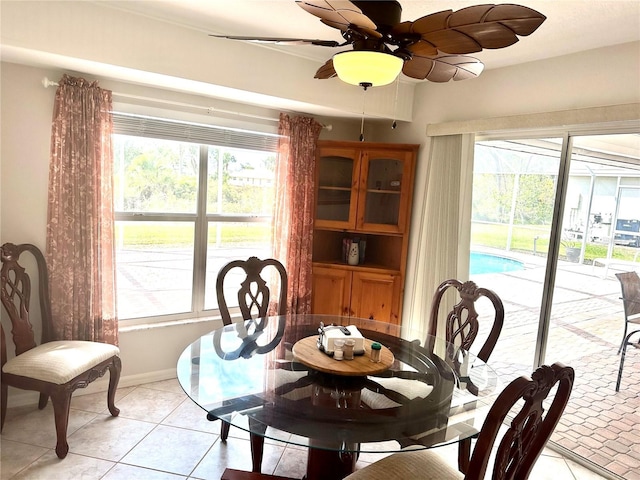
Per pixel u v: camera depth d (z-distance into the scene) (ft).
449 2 6.48
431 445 4.46
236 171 10.93
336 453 5.83
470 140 9.97
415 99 11.26
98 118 8.38
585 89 7.95
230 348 6.60
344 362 5.76
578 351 8.42
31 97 8.03
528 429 4.04
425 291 10.80
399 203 11.07
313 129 11.17
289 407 4.91
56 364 7.09
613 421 7.88
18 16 6.68
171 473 6.91
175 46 8.10
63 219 8.27
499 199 9.86
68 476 6.67
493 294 7.38
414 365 6.31
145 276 10.02
